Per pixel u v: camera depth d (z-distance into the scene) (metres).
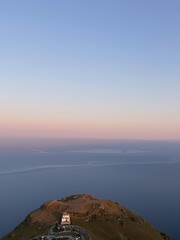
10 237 170.88
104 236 173.00
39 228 170.12
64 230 162.75
